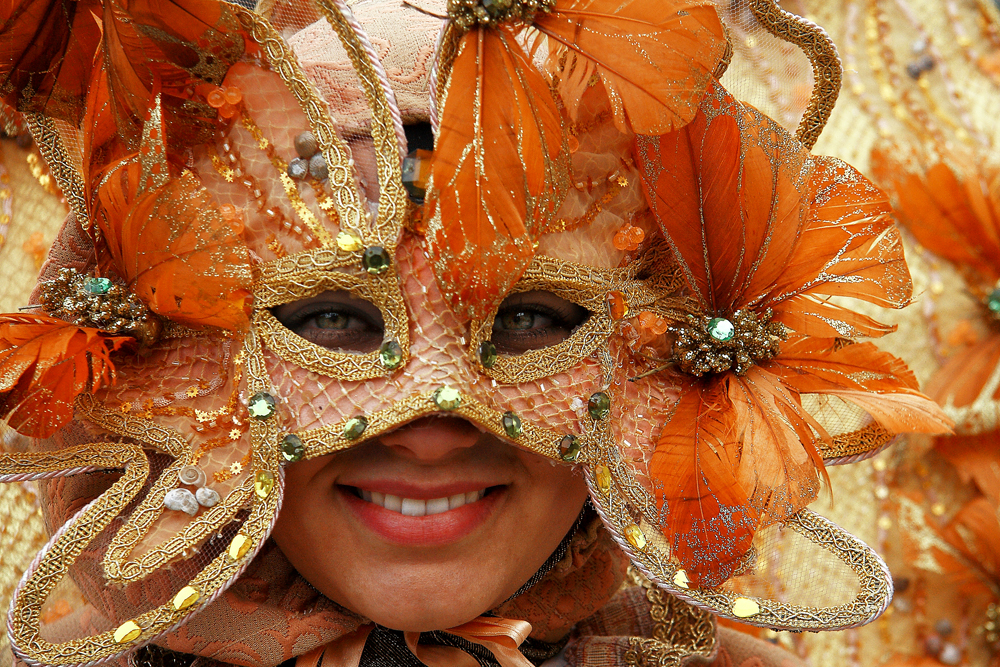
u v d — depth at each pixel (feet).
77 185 2.95
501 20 2.84
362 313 2.90
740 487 2.95
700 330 3.02
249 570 3.02
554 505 3.00
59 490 3.00
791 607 2.97
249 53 2.87
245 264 2.86
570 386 2.95
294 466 2.92
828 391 3.03
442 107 2.83
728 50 2.96
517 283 2.91
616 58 2.88
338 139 2.87
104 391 2.92
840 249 3.03
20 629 2.84
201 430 2.90
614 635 3.21
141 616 2.86
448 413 2.85
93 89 2.88
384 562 2.94
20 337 2.86
